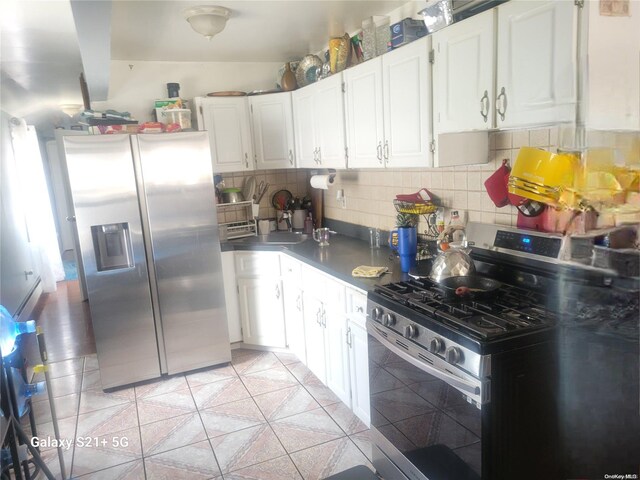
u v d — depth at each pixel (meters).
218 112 3.65
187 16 2.64
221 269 3.36
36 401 3.05
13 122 5.61
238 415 2.74
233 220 4.01
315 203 4.06
